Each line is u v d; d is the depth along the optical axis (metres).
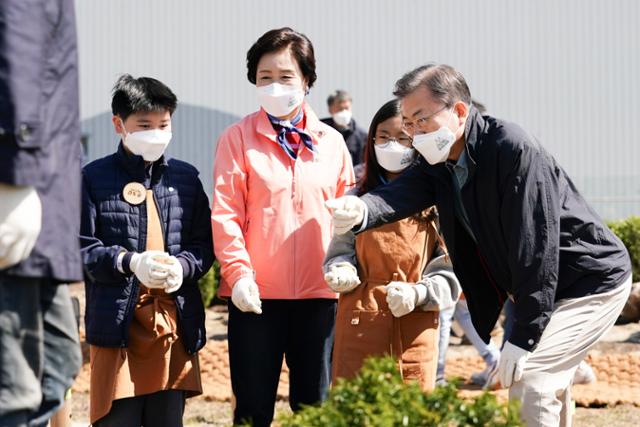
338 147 5.68
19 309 3.46
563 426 5.03
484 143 4.60
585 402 7.90
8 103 3.25
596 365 9.27
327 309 5.50
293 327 5.52
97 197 5.20
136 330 5.12
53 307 3.65
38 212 3.39
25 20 3.29
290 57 5.44
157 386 5.13
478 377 8.77
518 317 4.54
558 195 4.56
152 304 5.14
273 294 5.38
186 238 5.36
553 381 4.65
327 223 5.52
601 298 4.74
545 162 4.56
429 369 5.31
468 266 4.97
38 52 3.31
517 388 4.64
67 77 3.46
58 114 3.42
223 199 5.38
